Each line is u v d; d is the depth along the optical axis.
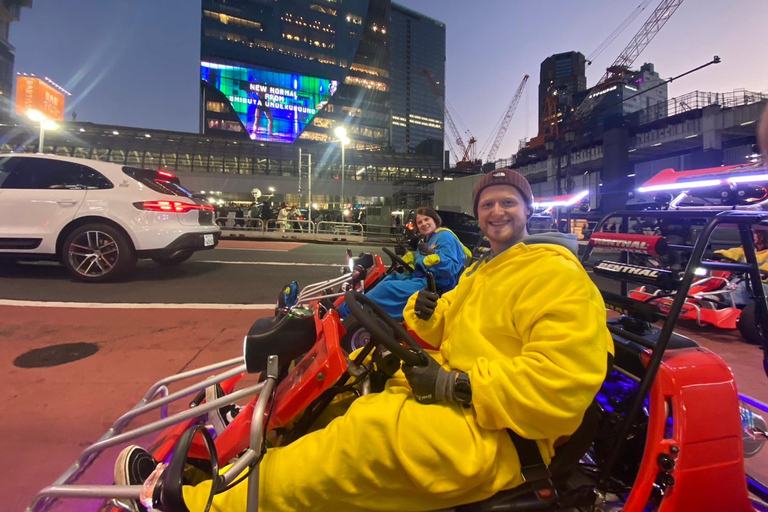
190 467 1.61
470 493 1.19
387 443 1.17
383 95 124.56
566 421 1.13
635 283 1.71
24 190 6.11
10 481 2.00
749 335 4.43
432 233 3.95
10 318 4.52
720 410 1.39
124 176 6.34
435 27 184.00
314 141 114.62
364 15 120.88
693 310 5.12
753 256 1.74
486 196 1.61
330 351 1.33
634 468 1.56
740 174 4.34
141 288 6.20
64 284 6.21
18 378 3.11
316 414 1.54
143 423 2.53
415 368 1.27
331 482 1.17
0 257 6.10
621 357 1.56
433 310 1.65
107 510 1.43
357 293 1.53
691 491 1.34
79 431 2.44
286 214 23.59
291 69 111.94
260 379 1.48
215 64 104.12
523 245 1.47
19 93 53.97
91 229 6.14
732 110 35.38
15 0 99.44
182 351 3.73
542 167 58.66
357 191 51.09
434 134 181.75
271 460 1.23
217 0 103.50
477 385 1.17
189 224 6.69
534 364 1.14
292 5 111.25
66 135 40.88
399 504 1.20
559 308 1.20
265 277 7.58
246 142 48.22
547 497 1.22
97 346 3.79
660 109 46.22
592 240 2.21
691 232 4.23
